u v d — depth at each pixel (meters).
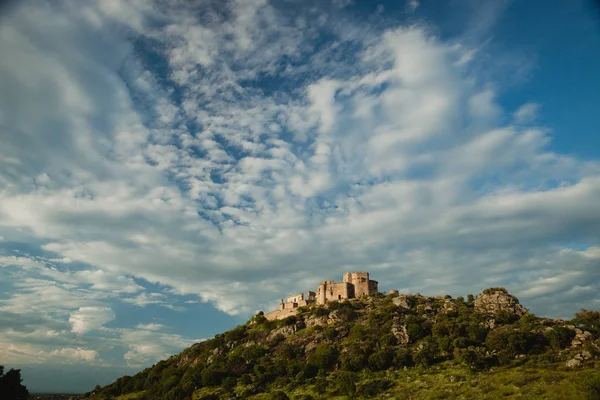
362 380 126.69
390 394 112.75
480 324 148.38
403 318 169.88
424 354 131.50
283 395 123.12
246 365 161.25
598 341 118.31
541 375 104.19
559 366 109.75
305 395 124.00
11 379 115.75
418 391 110.44
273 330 189.62
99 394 198.25
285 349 161.62
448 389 106.81
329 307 195.25
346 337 164.88
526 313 162.38
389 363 134.50
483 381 107.56
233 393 139.38
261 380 145.00
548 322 144.75
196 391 153.25
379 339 151.62
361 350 143.88
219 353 184.12
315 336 168.50
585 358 110.75
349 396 116.56
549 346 126.31
